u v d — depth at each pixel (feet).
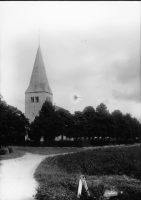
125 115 326.24
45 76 310.65
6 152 120.88
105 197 44.29
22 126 177.17
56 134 194.18
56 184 46.29
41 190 40.93
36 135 193.67
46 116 198.70
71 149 169.27
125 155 114.21
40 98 297.94
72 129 216.54
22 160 95.25
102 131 222.69
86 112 231.30
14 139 155.63
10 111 155.43
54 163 82.17
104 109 232.73
